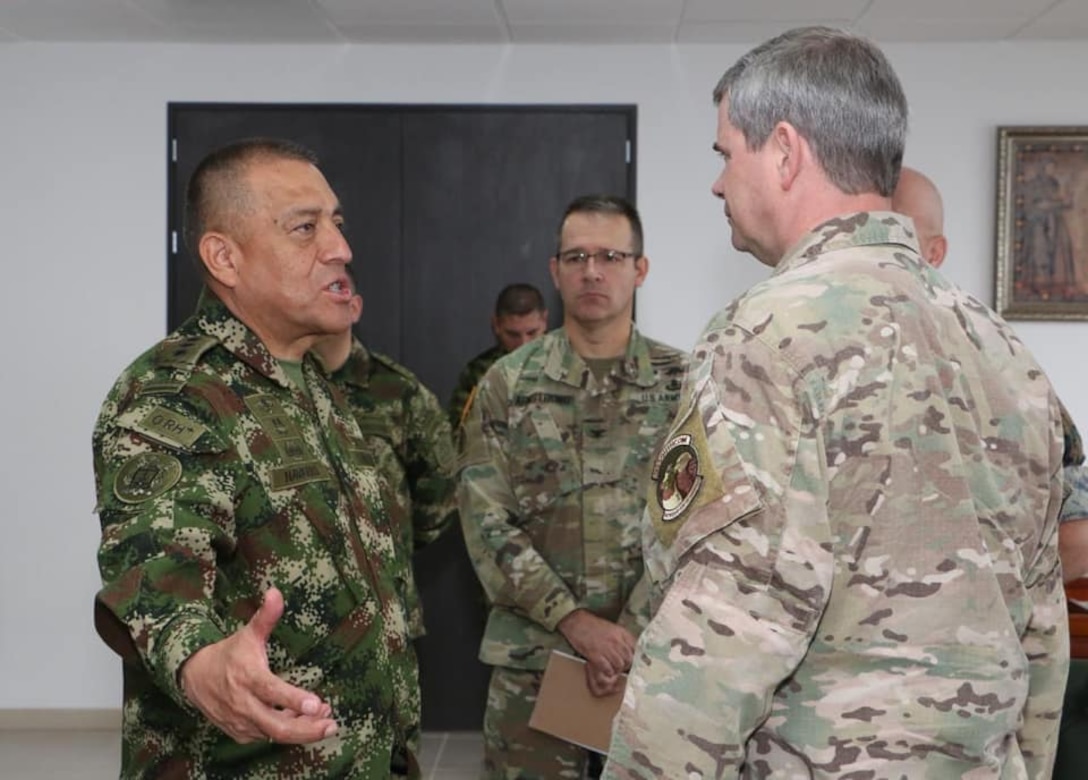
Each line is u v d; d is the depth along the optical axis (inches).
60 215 179.3
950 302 44.9
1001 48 176.4
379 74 179.0
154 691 54.4
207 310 59.6
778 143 46.5
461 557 178.4
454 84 179.0
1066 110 176.4
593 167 179.6
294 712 41.9
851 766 40.9
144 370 56.4
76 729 179.9
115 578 48.1
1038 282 175.3
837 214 45.9
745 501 40.6
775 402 41.1
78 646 180.5
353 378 102.0
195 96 179.2
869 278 43.1
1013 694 41.9
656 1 155.0
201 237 59.4
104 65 178.7
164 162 179.3
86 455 180.2
